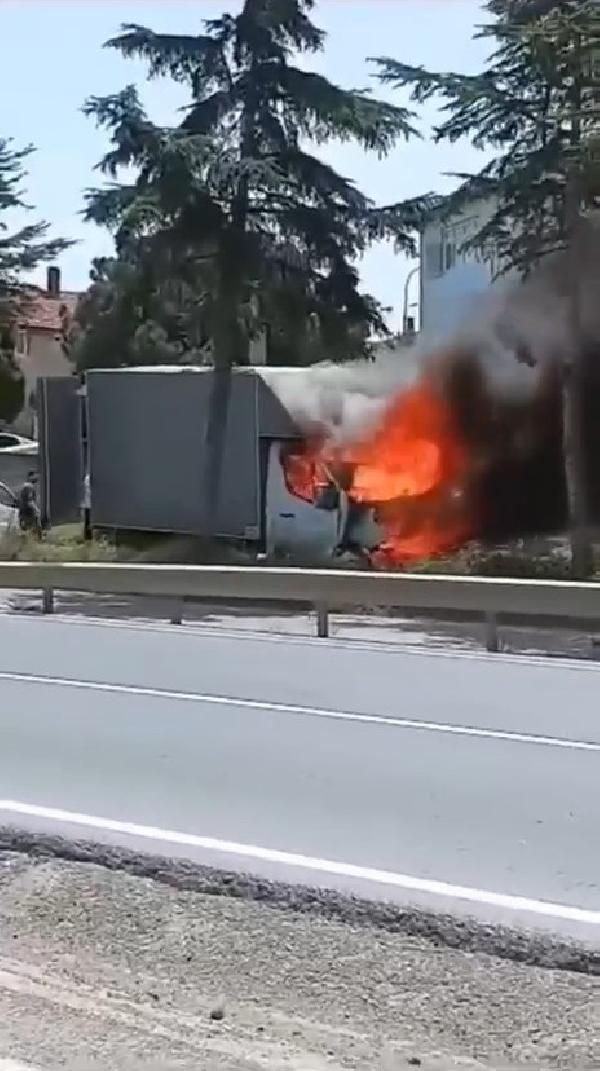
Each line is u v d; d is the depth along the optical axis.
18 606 19.81
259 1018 4.73
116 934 5.62
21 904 6.00
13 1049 4.43
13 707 10.98
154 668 13.09
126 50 22.25
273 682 12.21
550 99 18.62
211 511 24.25
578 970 5.22
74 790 8.12
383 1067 4.33
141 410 25.69
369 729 10.01
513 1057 4.41
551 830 7.23
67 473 27.95
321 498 23.00
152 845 6.87
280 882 6.24
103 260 27.73
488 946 5.46
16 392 50.31
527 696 11.45
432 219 21.25
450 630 16.56
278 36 22.42
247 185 22.25
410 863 6.61
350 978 5.11
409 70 19.02
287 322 23.05
